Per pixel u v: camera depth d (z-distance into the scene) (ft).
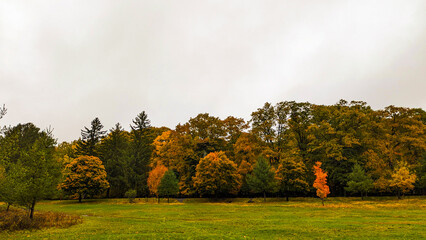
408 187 130.52
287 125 173.68
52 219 67.21
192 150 178.19
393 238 42.75
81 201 163.32
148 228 55.57
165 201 161.27
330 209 101.81
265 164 148.25
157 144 229.45
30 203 63.36
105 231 51.98
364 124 161.38
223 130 189.47
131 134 238.48
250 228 55.47
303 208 108.06
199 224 62.59
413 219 67.46
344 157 147.64
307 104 179.52
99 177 165.99
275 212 93.86
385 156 152.66
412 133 155.94
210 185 150.30
